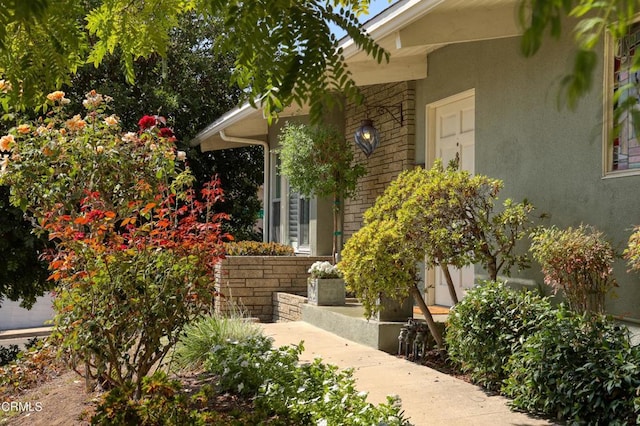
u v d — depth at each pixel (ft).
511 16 20.24
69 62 9.43
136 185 18.34
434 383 16.74
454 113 26.00
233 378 16.51
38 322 63.21
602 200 17.34
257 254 35.70
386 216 20.22
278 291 33.91
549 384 13.92
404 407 14.62
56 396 17.94
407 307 22.00
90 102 19.63
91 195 16.62
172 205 23.20
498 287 17.02
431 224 18.45
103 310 14.97
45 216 16.74
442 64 25.61
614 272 16.80
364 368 18.45
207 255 16.61
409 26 20.38
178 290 15.60
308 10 7.09
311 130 32.60
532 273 19.70
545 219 19.39
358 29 7.82
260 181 55.31
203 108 49.85
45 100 9.46
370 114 32.19
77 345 14.92
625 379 12.52
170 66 47.91
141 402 12.29
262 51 7.29
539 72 19.67
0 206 33.35
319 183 31.91
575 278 15.58
